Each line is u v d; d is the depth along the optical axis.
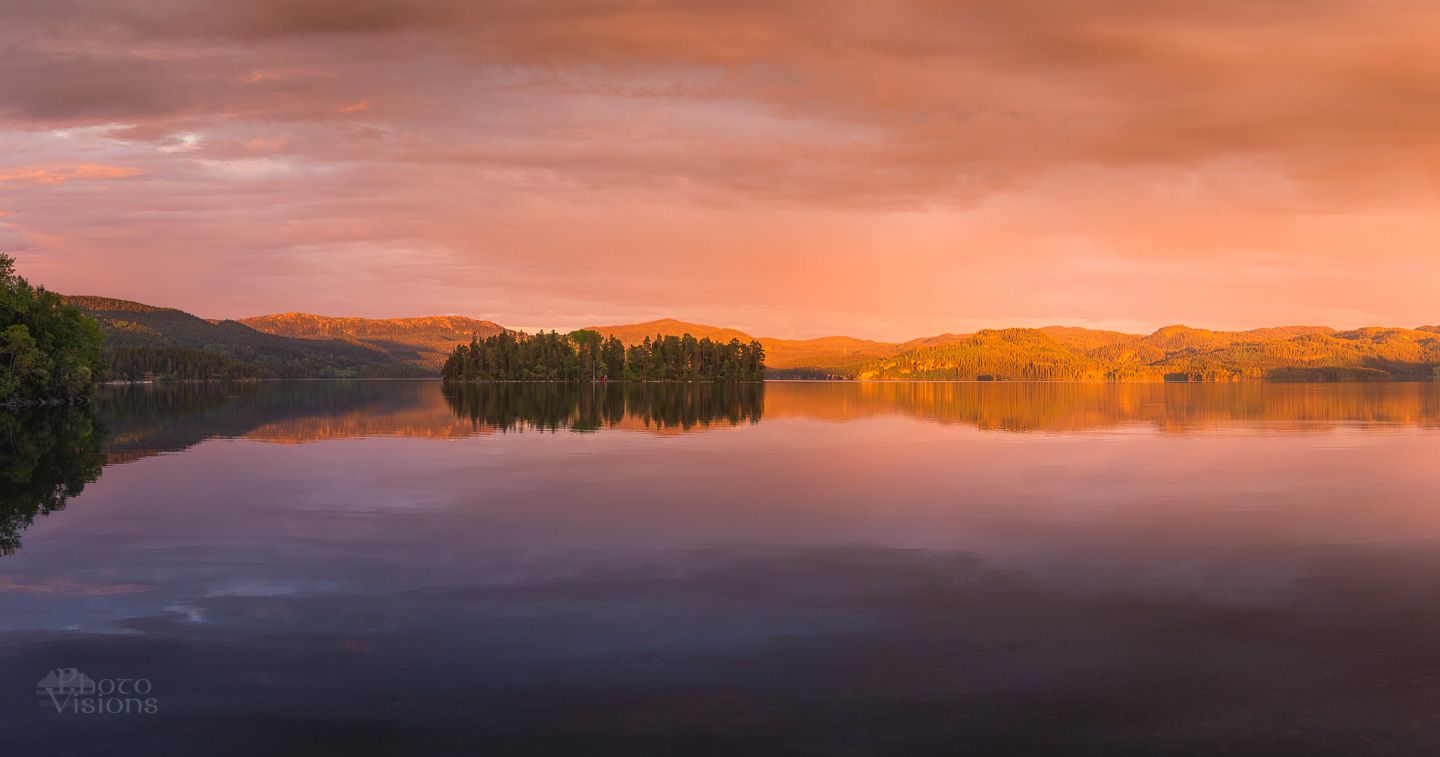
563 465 43.94
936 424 78.88
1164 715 13.11
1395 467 43.34
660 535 25.84
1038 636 16.52
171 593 19.52
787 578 20.77
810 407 115.69
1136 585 20.08
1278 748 12.10
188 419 85.00
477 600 18.89
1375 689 14.02
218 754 12.11
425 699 13.73
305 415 91.50
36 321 124.75
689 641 16.27
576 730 12.67
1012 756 11.88
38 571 21.52
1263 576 20.91
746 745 12.20
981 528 26.98
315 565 22.06
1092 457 48.28
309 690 14.09
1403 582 20.34
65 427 73.56
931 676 14.58
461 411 99.50
